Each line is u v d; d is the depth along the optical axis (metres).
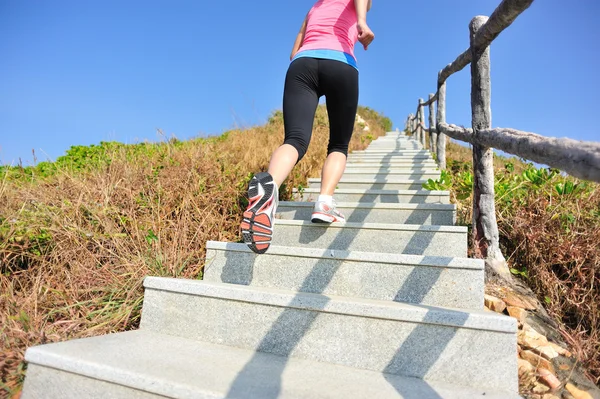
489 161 2.28
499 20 2.03
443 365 1.26
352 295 1.67
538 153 1.28
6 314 1.59
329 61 1.87
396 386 1.18
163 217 2.50
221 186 2.95
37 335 1.45
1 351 1.35
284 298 1.41
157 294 1.60
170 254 2.10
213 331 1.50
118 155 3.74
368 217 2.73
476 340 1.24
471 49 2.48
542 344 1.62
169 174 3.01
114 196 2.68
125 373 1.11
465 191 2.85
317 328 1.39
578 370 1.53
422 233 2.12
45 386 1.20
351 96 1.96
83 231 2.21
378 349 1.32
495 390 1.20
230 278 1.87
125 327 1.67
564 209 2.42
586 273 2.10
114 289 1.80
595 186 2.59
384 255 1.64
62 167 3.60
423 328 1.29
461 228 2.08
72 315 1.67
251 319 1.46
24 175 3.14
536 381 1.43
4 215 2.31
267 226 1.48
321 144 6.13
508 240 2.38
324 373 1.25
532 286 2.14
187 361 1.25
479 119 2.34
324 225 2.23
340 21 1.96
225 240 2.49
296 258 1.77
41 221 2.27
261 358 1.35
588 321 1.97
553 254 2.20
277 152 1.70
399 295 1.62
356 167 4.73
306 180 3.97
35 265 2.08
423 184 3.42
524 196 2.59
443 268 1.58
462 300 1.55
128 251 2.12
